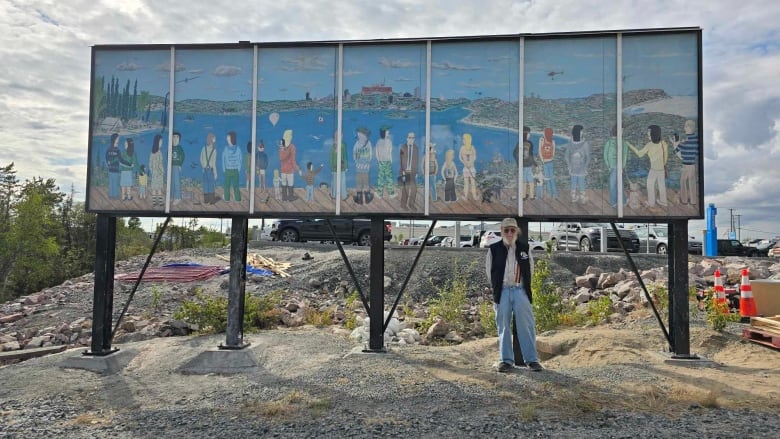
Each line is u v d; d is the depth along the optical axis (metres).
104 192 8.94
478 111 8.33
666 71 7.98
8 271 39.81
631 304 12.98
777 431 5.02
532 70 8.24
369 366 7.59
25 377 7.73
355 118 8.59
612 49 8.09
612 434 5.00
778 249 30.19
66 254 48.19
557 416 5.54
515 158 8.23
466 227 36.84
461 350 8.73
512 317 7.80
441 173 8.38
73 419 5.91
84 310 15.42
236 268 8.72
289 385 6.90
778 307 10.37
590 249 26.73
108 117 8.99
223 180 8.78
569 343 9.16
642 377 6.92
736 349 8.48
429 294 17.06
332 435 5.13
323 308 14.96
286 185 8.69
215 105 8.85
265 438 5.09
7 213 44.97
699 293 12.41
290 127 8.71
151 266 20.95
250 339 9.58
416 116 8.46
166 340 9.89
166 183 8.85
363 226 25.31
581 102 8.12
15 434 5.40
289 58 8.77
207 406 6.21
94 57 9.02
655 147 7.95
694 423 5.27
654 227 27.55
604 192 8.04
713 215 27.23
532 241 27.42
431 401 6.12
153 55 8.97
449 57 8.43
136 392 6.98
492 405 5.96
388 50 8.57
